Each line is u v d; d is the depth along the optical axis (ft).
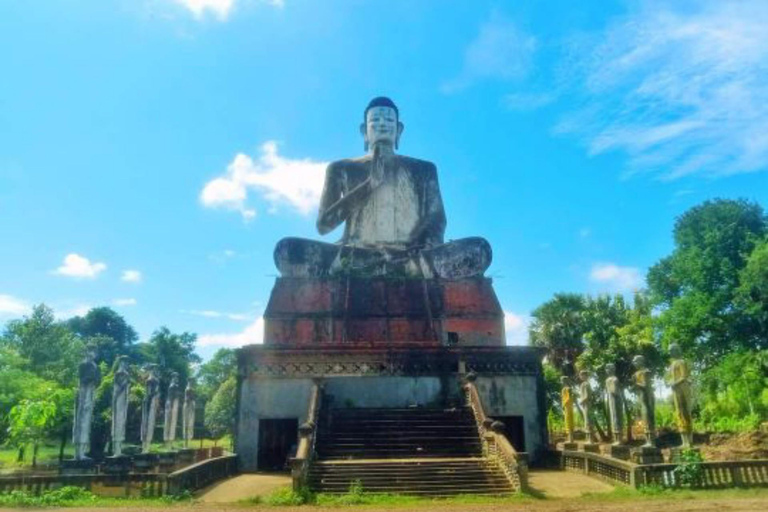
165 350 230.27
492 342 96.17
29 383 108.99
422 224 114.11
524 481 53.78
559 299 145.38
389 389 82.43
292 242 102.58
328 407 76.23
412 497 52.26
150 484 52.90
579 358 131.13
